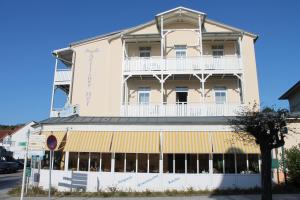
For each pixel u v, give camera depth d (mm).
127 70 29172
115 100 30406
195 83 30375
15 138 75562
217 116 26438
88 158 26094
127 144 24516
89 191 24125
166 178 23906
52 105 31672
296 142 24609
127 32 31703
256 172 24172
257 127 16328
